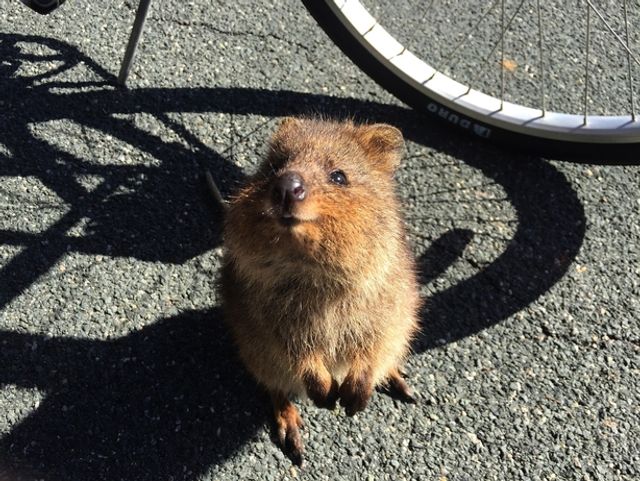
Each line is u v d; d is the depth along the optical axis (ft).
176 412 1.90
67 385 1.91
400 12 2.86
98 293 2.08
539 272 2.23
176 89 2.54
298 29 2.76
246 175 2.30
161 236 2.21
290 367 1.78
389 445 1.89
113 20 2.70
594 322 2.13
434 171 2.44
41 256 2.12
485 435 1.91
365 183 1.67
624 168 2.47
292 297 1.69
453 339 2.08
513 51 2.79
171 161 2.36
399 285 1.77
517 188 2.42
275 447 1.86
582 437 1.92
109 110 2.45
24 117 2.39
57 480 1.77
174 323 2.05
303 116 2.50
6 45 2.56
